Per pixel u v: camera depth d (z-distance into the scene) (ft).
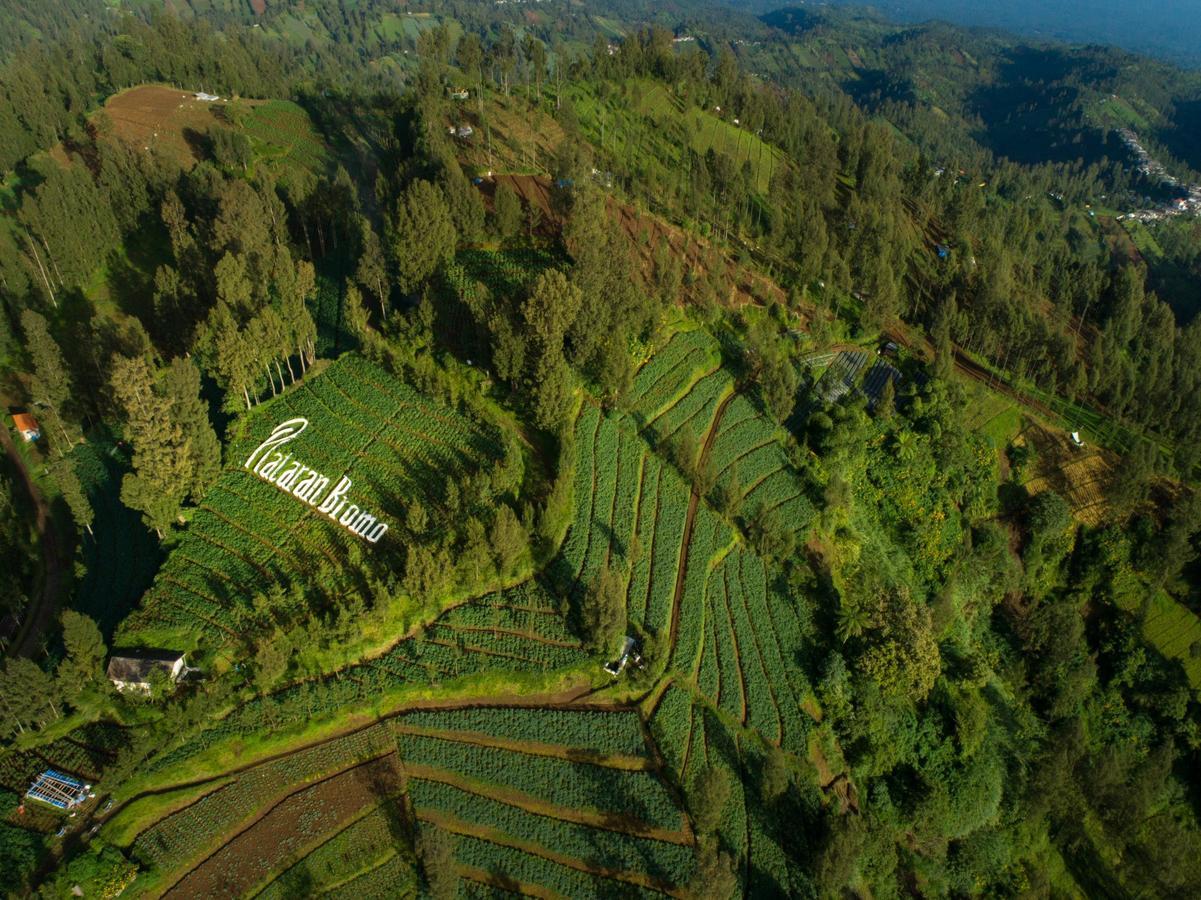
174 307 333.62
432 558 250.98
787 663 282.15
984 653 342.03
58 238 377.09
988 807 279.08
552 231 422.41
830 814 244.22
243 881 192.75
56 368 302.04
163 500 254.06
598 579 257.34
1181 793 325.62
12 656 240.12
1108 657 370.73
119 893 184.75
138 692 217.97
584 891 207.72
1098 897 286.66
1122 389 466.70
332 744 222.07
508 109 574.56
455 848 207.92
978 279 536.42
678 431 347.77
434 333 339.98
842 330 460.14
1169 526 402.11
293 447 294.46
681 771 236.02
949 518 376.07
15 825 192.34
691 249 469.57
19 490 295.07
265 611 239.71
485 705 239.30
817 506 344.90
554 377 298.35
